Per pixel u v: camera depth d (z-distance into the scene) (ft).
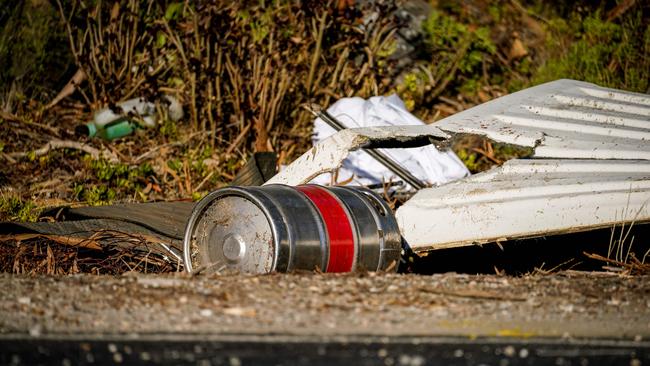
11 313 27.50
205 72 65.57
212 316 27.48
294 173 39.91
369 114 58.75
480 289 32.19
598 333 27.48
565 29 82.64
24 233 42.83
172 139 67.00
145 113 68.13
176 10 70.33
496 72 82.84
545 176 39.11
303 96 67.41
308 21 68.44
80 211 48.16
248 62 66.23
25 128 66.03
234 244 35.22
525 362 24.31
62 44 73.20
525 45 85.61
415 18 84.94
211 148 64.95
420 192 39.78
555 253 45.57
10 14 69.92
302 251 33.96
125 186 58.44
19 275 33.45
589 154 41.24
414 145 42.09
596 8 87.51
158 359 23.48
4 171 58.95
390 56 79.56
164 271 40.93
